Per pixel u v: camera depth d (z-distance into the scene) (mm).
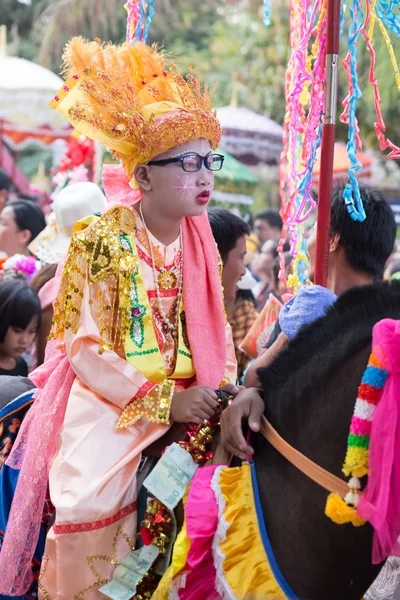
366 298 2738
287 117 3994
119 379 3117
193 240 3453
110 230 3227
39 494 3242
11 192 13719
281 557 2736
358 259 3559
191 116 3188
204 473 2879
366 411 2479
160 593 2834
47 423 3268
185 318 3379
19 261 6125
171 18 19578
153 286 3318
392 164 16219
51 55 18078
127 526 3045
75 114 3264
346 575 2682
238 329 5637
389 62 10992
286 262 6086
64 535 2979
